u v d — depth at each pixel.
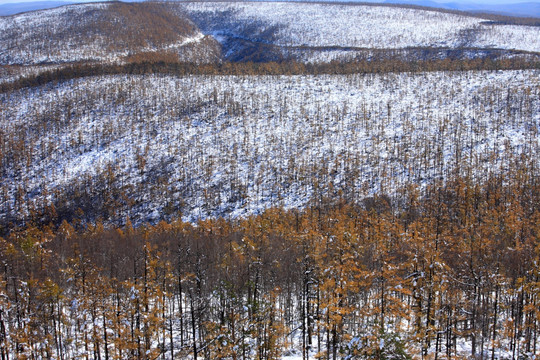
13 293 55.00
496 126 178.00
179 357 55.19
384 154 173.88
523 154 146.38
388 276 46.44
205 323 53.06
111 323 49.81
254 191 165.25
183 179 179.50
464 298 52.41
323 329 53.69
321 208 127.81
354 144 186.75
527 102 191.25
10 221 167.25
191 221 152.38
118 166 196.88
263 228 79.00
